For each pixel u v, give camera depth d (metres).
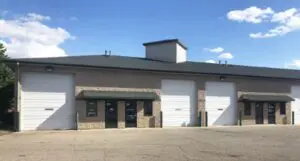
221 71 29.73
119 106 25.03
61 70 23.17
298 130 24.25
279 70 36.09
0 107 27.81
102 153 12.82
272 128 26.27
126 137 18.56
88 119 23.88
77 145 15.03
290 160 11.75
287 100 31.52
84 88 23.78
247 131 23.12
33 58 23.66
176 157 12.07
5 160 11.24
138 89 25.62
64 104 23.34
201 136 19.38
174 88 27.25
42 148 14.02
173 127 26.56
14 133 20.62
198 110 28.06
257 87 30.92
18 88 21.98
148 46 32.16
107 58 28.20
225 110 29.39
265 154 12.91
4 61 21.67
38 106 22.61
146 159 11.64
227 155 12.60
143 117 25.86
